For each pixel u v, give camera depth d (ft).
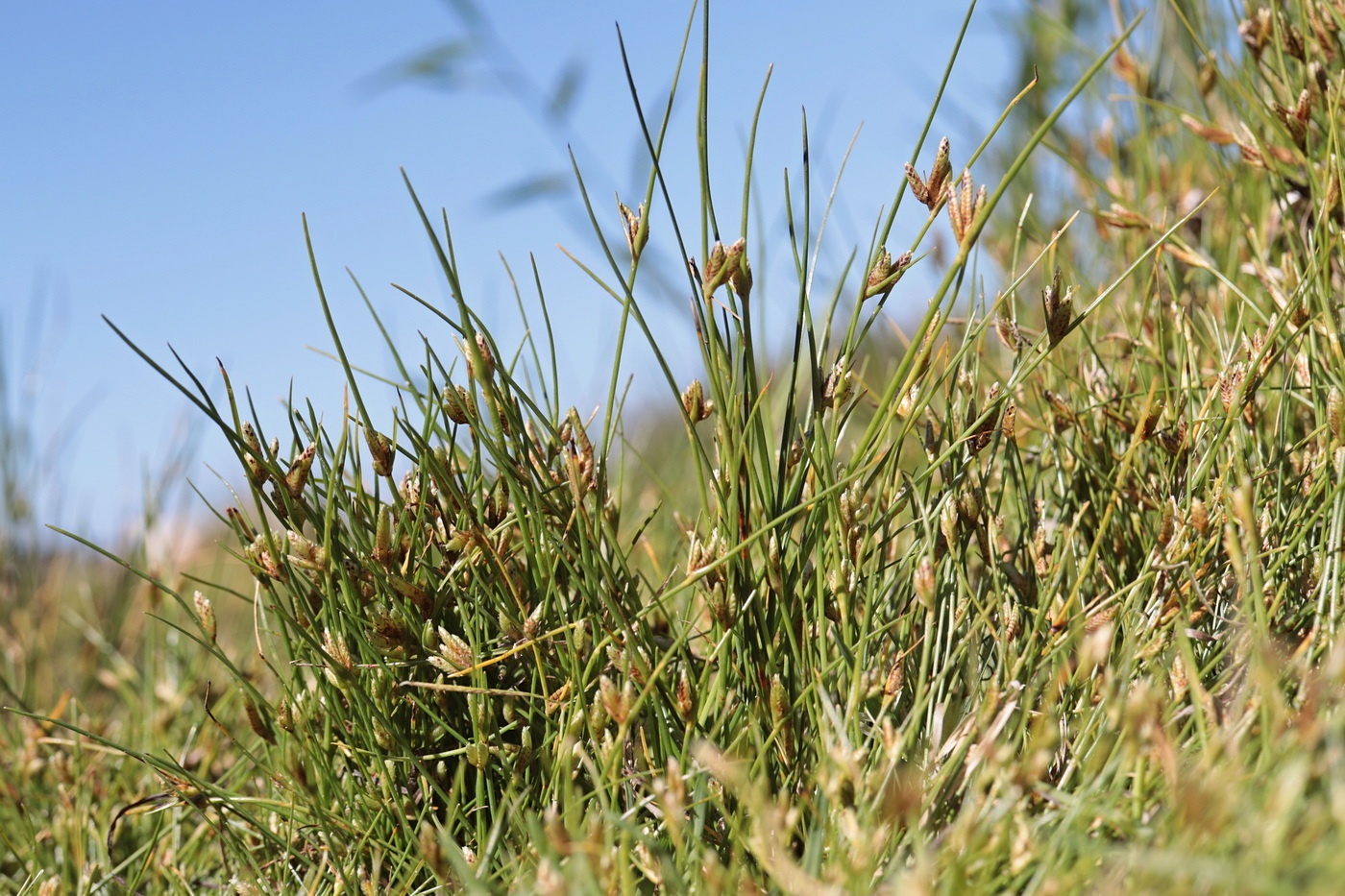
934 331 1.54
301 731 1.61
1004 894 1.43
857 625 1.62
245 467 1.57
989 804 1.44
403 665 1.59
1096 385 1.76
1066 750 1.53
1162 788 1.46
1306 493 1.62
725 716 1.56
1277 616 1.56
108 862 1.71
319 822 1.63
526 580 1.63
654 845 1.47
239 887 1.62
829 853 1.47
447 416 1.59
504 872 1.55
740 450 1.56
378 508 1.63
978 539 1.57
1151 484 1.67
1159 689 1.49
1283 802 1.35
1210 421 1.62
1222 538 1.57
